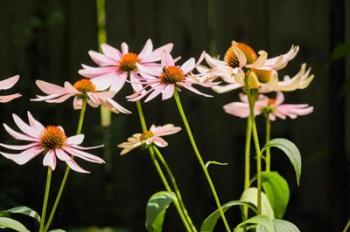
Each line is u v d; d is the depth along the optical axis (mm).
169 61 1951
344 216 3627
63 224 4289
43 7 4434
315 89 3748
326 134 3723
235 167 4004
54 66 4434
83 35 4391
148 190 4199
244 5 3977
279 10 3869
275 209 2084
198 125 4090
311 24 3773
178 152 4125
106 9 4293
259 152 1862
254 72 2016
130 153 4234
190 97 4109
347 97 3580
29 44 4461
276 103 2348
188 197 4105
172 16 4176
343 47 3051
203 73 1919
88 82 1884
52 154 1732
